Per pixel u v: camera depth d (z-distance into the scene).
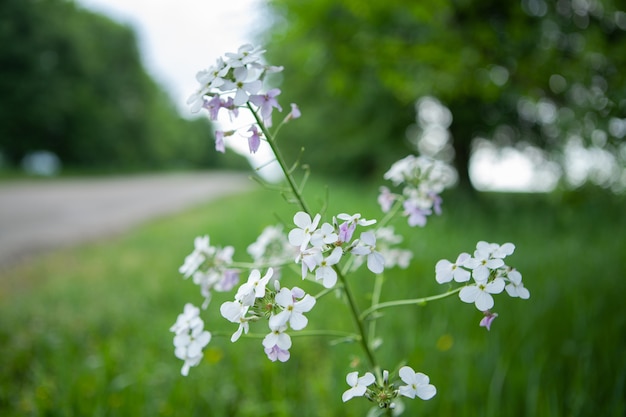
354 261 1.90
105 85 43.25
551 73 4.16
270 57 11.93
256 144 1.56
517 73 4.45
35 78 35.81
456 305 3.70
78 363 3.54
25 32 35.62
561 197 3.83
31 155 38.44
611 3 3.70
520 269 4.69
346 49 4.89
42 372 3.37
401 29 6.20
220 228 9.30
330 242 1.36
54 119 37.16
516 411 2.57
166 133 54.78
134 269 6.89
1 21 34.09
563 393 2.65
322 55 5.21
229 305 1.38
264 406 2.76
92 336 4.19
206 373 3.22
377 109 14.23
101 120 41.69
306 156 25.67
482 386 2.66
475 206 10.26
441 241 6.04
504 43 4.44
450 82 4.99
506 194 10.68
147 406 2.84
